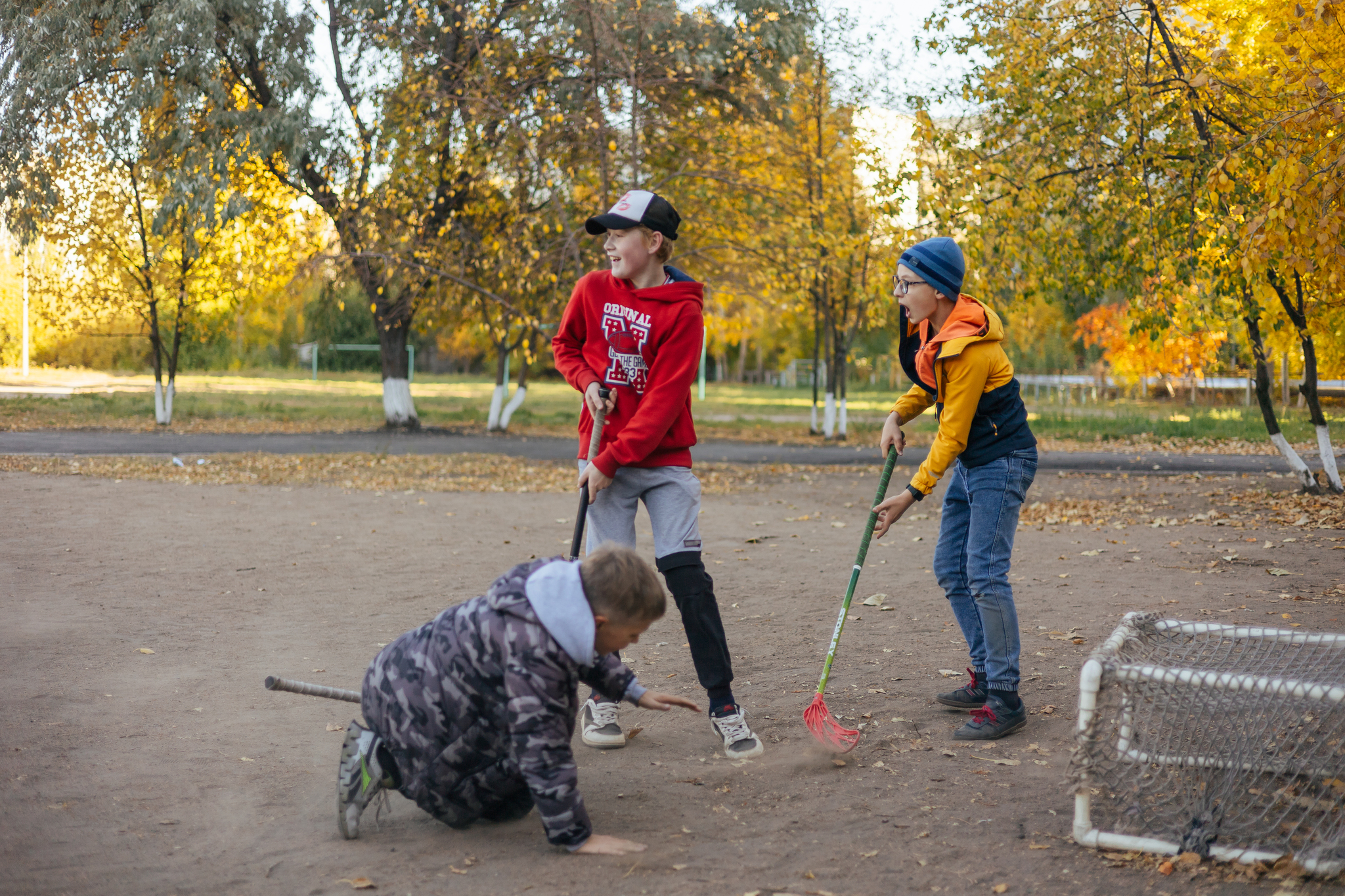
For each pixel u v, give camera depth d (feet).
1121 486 42.47
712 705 12.16
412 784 9.43
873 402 119.44
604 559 9.07
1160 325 36.01
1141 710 10.69
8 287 118.52
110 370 134.21
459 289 57.52
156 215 58.39
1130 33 35.70
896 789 10.90
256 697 14.03
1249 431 63.16
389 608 19.80
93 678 14.69
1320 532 28.89
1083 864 9.08
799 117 62.28
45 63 55.36
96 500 34.50
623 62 48.44
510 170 51.16
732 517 34.55
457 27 52.70
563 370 13.30
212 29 55.16
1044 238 36.81
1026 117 38.42
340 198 59.21
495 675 9.07
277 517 32.04
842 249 45.06
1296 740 10.69
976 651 13.58
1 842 9.25
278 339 174.50
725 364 242.58
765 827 9.87
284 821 9.96
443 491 40.45
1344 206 23.52
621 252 12.58
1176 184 35.14
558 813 9.05
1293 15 29.50
